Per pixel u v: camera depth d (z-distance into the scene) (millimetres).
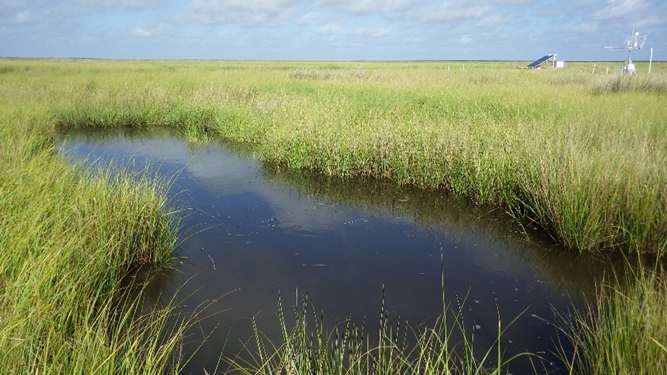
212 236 6406
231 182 9148
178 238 6320
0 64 46781
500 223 6867
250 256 5773
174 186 8758
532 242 6152
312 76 27828
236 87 20391
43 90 18672
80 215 5055
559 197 6086
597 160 6441
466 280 5152
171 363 3621
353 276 5234
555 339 3996
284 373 3471
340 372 3090
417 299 4707
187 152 11906
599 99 13555
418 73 29672
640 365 2850
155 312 4426
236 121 13906
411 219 7148
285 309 4492
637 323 3104
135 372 3273
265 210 7523
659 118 9844
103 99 17406
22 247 3785
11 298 3100
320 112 12180
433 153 8508
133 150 12023
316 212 7477
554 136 8062
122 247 5281
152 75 27625
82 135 14133
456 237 6434
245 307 4543
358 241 6297
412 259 5719
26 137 9625
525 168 7160
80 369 2740
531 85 19016
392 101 15188
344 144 9625
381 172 9305
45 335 3123
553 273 5281
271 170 10070
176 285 5020
